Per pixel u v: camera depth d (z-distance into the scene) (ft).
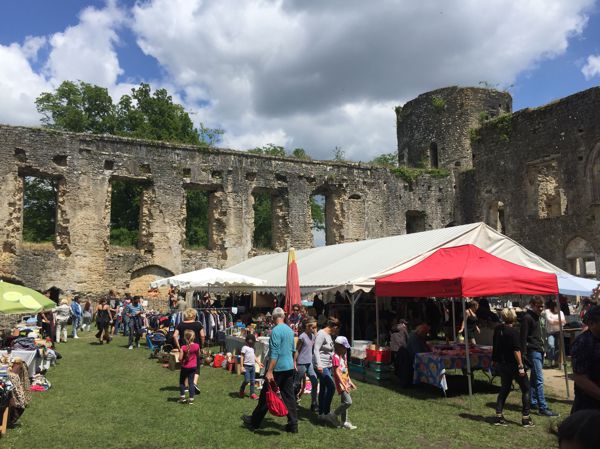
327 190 111.34
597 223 86.43
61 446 23.80
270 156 103.40
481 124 112.27
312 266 58.23
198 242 150.82
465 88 124.98
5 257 81.56
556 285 34.68
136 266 90.84
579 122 90.48
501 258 40.45
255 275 69.82
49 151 86.33
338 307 59.98
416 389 37.06
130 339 58.23
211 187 99.14
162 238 92.94
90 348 57.72
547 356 46.78
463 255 36.94
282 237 102.99
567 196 91.50
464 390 36.73
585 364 17.39
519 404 32.53
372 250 53.42
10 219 82.53
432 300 64.18
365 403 32.68
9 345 40.60
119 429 26.55
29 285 82.89
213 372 44.37
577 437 7.34
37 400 32.71
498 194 104.73
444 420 28.66
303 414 29.91
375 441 24.88
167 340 49.24
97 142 90.07
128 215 139.13
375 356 39.40
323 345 28.43
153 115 141.28
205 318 59.47
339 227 108.37
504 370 27.84
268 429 26.73
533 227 96.99
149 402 32.45
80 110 134.51
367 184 111.96
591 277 95.40
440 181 118.73
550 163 95.76
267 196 173.99
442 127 125.70
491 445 24.34
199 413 29.76
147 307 82.99
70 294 85.20
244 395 34.71
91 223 88.12
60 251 86.12
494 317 52.37
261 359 40.75
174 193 94.73
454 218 118.21
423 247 44.65
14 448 23.38
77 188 87.61
